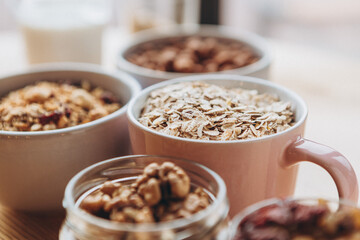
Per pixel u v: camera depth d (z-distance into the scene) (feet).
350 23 2.70
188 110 1.33
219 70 1.84
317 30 2.77
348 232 1.01
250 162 1.21
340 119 1.86
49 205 1.40
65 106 1.52
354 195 1.22
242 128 1.30
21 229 1.40
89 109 1.57
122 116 1.42
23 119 1.47
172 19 2.38
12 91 1.70
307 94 2.01
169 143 1.22
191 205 1.09
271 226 1.02
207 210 1.04
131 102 1.37
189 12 2.41
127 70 1.76
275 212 1.03
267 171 1.24
